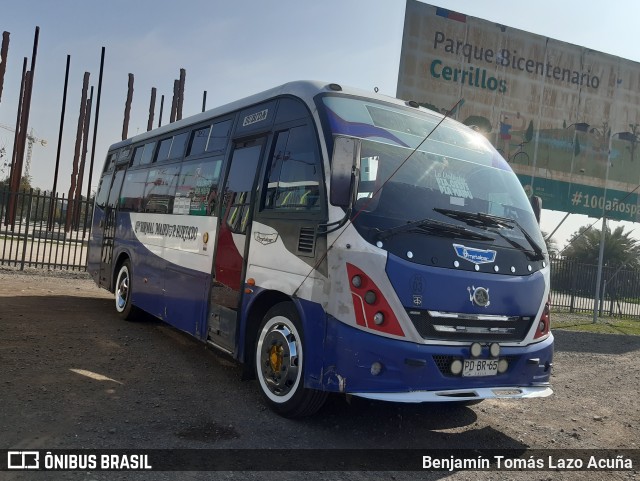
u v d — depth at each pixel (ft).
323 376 14.92
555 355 34.27
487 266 16.26
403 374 14.39
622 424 20.03
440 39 53.21
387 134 17.31
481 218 16.94
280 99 19.21
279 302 17.67
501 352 15.99
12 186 92.02
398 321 14.53
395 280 14.62
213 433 15.17
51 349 22.66
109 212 35.04
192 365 22.41
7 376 18.49
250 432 15.49
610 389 25.76
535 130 56.65
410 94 52.29
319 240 15.57
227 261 20.10
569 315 59.88
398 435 16.58
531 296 16.92
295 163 17.48
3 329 25.26
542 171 57.00
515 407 21.25
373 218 15.15
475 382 15.53
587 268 65.41
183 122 27.04
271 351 17.40
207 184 22.74
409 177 16.60
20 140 92.58
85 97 103.19
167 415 16.33
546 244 18.65
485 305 15.83
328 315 14.97
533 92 56.59
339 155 14.62
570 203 58.08
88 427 14.88
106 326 28.58
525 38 56.34
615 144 59.82
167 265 25.23
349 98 17.80
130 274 30.27
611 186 59.67
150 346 25.00
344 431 16.33
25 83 92.99
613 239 102.68
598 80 59.31
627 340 43.86
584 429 19.10
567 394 24.12
